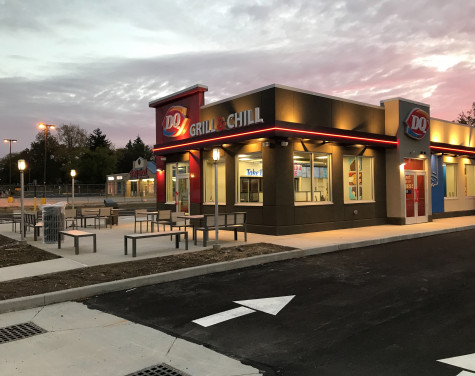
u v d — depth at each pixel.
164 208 18.06
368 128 15.76
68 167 85.69
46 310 5.66
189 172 16.45
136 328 4.92
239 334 4.73
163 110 17.98
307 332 4.76
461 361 3.87
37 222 13.23
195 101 16.03
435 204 18.75
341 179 14.66
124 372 3.71
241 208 13.94
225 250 9.89
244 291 6.63
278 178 12.73
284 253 9.43
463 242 11.95
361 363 3.88
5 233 14.05
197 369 3.77
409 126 16.20
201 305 5.88
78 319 5.27
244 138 13.01
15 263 8.41
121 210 32.69
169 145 16.56
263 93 13.02
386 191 16.47
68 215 14.66
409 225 15.84
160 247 10.53
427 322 5.02
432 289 6.61
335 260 9.27
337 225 14.41
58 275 7.28
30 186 59.78
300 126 12.66
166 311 5.61
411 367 3.77
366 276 7.63
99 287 6.51
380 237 12.16
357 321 5.11
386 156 16.47
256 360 4.00
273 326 4.98
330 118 14.32
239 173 14.25
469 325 4.89
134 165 57.38
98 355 4.10
